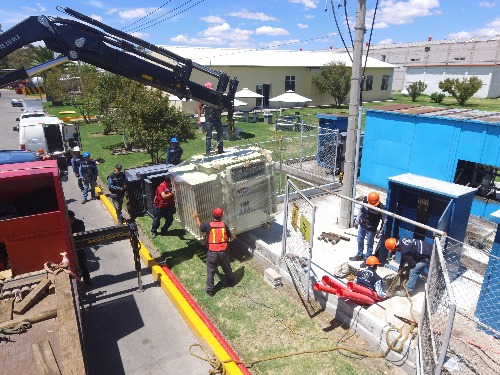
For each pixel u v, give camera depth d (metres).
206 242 7.02
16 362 3.82
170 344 5.66
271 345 5.51
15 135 24.95
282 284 7.09
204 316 6.18
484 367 4.71
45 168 5.41
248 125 26.47
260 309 6.34
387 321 5.48
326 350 5.37
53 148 16.81
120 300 6.77
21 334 4.20
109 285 7.27
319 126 14.94
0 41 6.34
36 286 4.82
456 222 6.34
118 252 8.64
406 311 5.71
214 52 38.28
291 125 23.98
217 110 8.91
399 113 11.04
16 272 5.38
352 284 5.85
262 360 5.21
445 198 6.53
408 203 7.18
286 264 7.08
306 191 11.71
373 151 12.15
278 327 5.89
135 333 5.90
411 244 6.08
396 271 7.06
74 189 13.28
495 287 5.28
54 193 6.07
